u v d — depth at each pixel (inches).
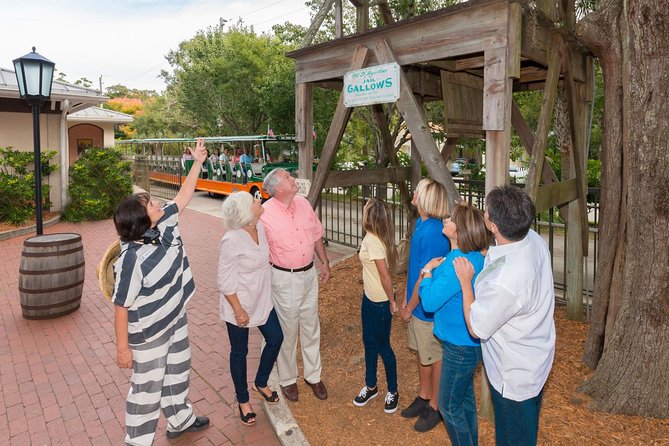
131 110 2011.6
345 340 187.3
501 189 84.0
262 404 141.1
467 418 104.7
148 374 107.3
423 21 149.3
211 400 146.4
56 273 213.6
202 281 276.2
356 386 153.3
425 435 125.1
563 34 158.2
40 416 138.3
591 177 397.7
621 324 130.7
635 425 122.5
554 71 152.0
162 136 1670.8
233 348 128.3
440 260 107.8
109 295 107.9
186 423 126.2
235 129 869.2
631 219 128.2
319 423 132.4
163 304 105.8
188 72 870.4
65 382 158.4
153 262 102.1
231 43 808.3
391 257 128.3
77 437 128.4
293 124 717.9
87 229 444.8
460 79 194.1
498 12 129.3
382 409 138.7
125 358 102.5
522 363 82.6
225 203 118.1
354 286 251.6
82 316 220.4
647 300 124.6
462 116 193.8
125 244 102.0
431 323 121.6
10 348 185.2
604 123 155.8
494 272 81.0
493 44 130.6
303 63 203.6
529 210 80.9
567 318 207.6
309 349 144.2
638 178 125.1
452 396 100.9
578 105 197.6
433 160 157.2
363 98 175.0
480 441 120.8
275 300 137.6
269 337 130.5
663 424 121.6
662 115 119.3
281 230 132.3
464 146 543.2
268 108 714.8
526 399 84.0
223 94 801.6
